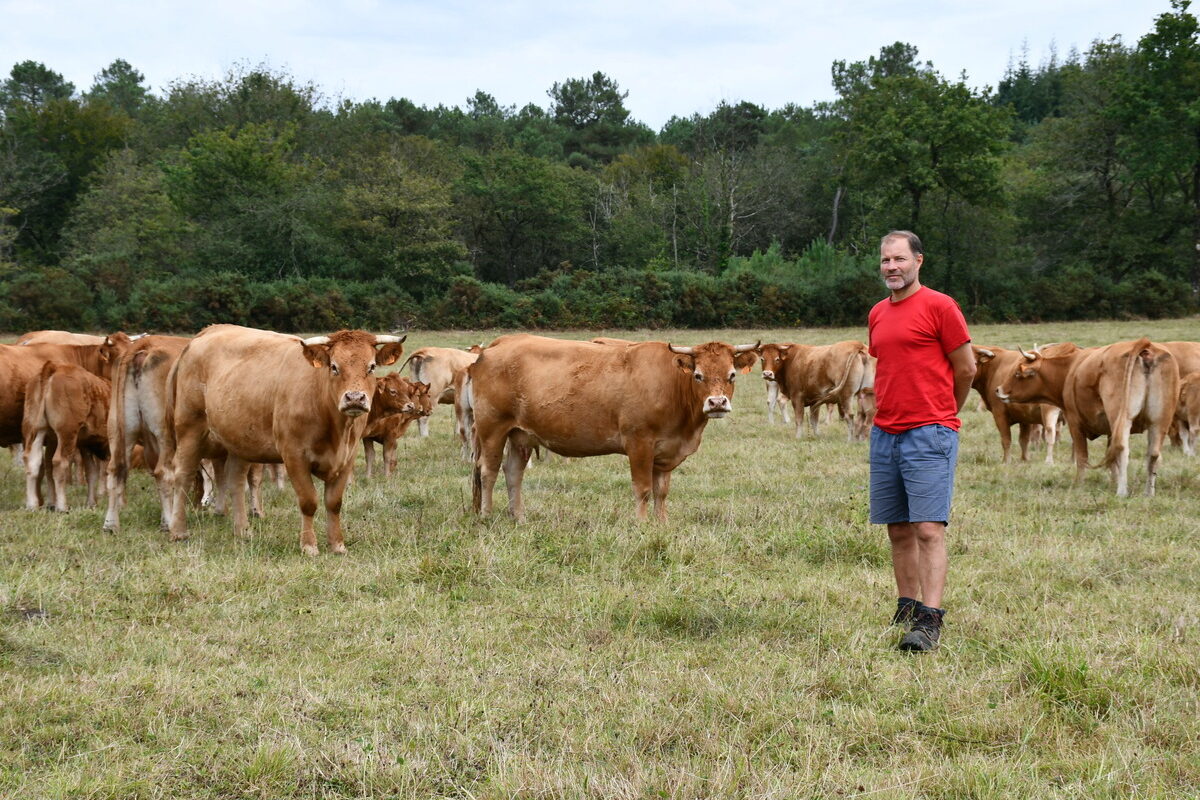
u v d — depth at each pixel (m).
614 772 4.19
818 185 81.88
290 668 5.47
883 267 5.96
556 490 11.66
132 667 5.39
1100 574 7.49
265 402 8.52
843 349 16.06
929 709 4.85
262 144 67.31
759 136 94.12
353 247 60.91
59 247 69.88
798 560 7.93
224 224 58.91
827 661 5.50
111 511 9.41
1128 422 11.09
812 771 4.20
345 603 6.78
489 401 9.93
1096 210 66.62
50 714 4.76
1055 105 121.75
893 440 5.91
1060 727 4.57
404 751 4.42
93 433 10.79
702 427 9.62
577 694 5.08
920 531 5.82
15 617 6.26
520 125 107.56
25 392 11.10
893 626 6.08
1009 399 13.03
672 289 56.06
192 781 4.17
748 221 77.25
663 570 7.55
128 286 53.19
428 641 5.91
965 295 60.19
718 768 4.15
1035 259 64.38
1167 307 57.62
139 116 96.69
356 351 8.08
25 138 75.00
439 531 8.95
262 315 51.31
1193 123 57.72
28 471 10.59
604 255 71.25
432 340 45.34
